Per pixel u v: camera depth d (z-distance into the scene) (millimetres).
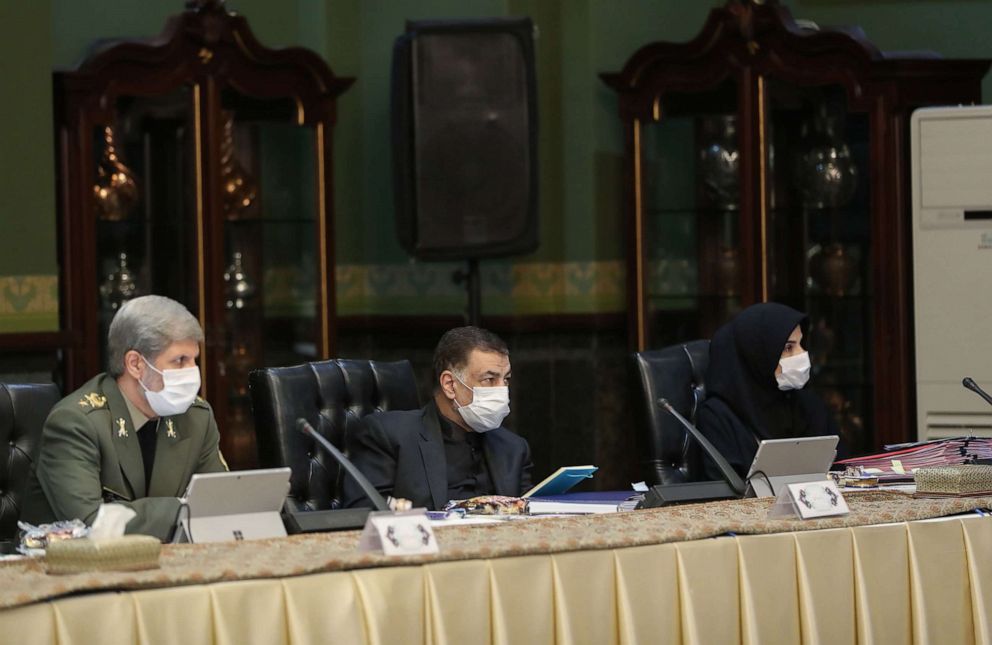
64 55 13547
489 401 8734
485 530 7027
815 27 14188
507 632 6629
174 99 13250
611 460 15383
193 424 8000
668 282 14898
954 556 7680
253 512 6922
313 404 9180
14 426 8156
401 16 15383
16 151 12484
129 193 13023
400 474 8656
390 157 15500
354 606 6309
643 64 14797
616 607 6898
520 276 15234
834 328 14156
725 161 14516
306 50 13984
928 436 13477
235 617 6102
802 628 7293
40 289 12633
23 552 6832
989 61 13984
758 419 9906
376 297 15688
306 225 14180
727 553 7141
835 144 14055
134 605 5938
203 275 13430
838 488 8078
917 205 13422
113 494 7602
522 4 15109
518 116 14289
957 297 13320
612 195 15453
